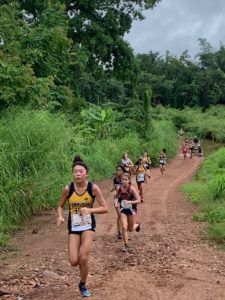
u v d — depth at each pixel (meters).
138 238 10.50
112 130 31.64
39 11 27.64
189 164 38.84
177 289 6.80
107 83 63.25
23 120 13.47
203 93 91.56
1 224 10.55
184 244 10.02
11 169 11.96
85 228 6.21
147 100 41.25
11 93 14.15
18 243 9.91
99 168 23.80
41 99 15.87
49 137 13.56
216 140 64.31
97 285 6.89
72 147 16.33
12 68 14.69
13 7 18.88
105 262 8.34
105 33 32.91
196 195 17.36
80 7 32.25
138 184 16.94
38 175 12.82
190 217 13.47
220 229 10.72
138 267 8.04
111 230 11.36
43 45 18.17
